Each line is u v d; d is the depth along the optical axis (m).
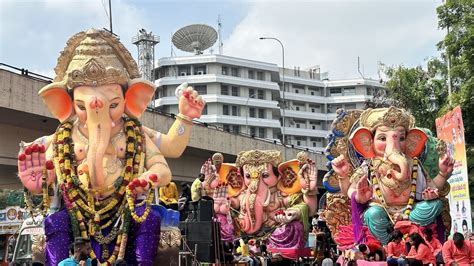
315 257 16.36
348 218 14.84
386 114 13.28
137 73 10.05
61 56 9.84
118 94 9.44
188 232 11.45
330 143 14.61
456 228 13.77
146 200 8.98
